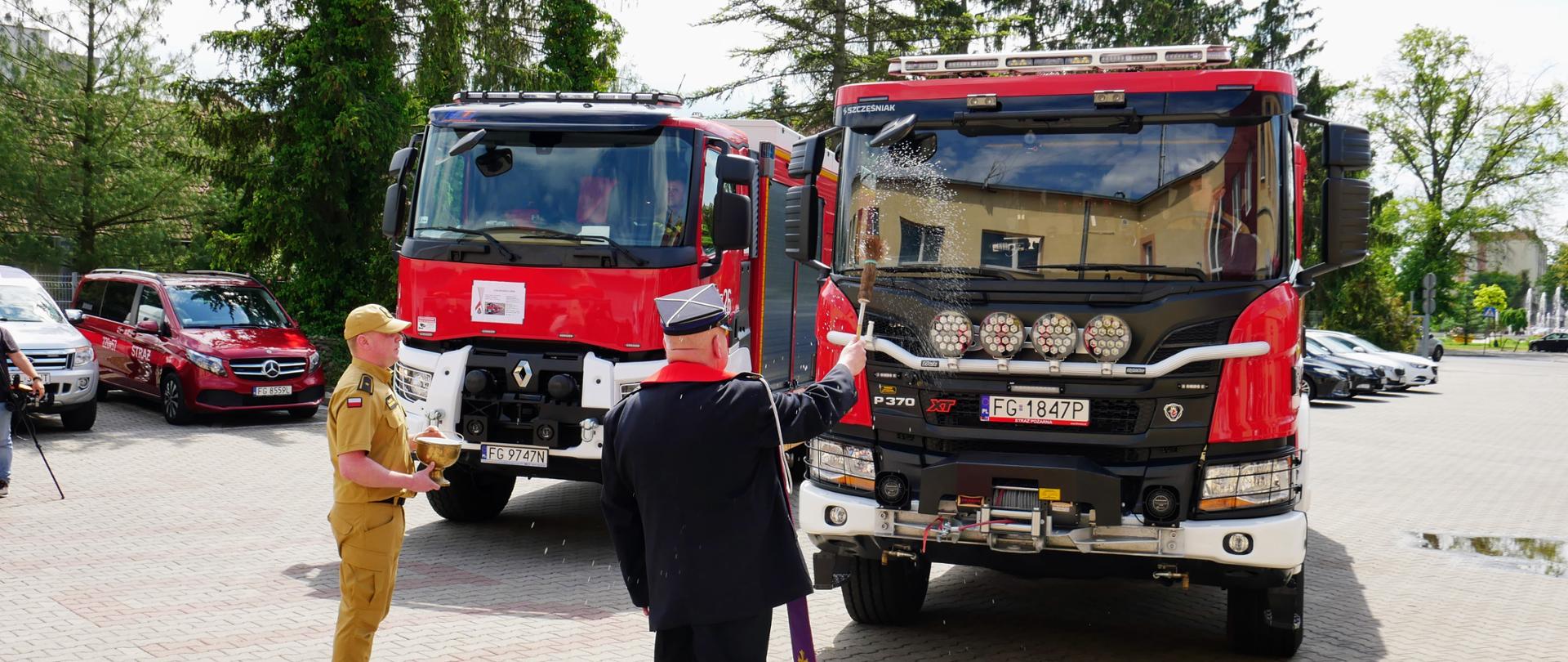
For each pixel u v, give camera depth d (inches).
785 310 438.6
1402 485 546.0
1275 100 229.6
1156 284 225.3
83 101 1206.3
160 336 634.2
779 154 424.5
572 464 344.5
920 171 245.8
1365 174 227.0
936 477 228.1
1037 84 239.8
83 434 575.2
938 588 321.4
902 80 260.5
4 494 410.3
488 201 355.9
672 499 154.0
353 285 853.2
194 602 279.7
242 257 849.5
